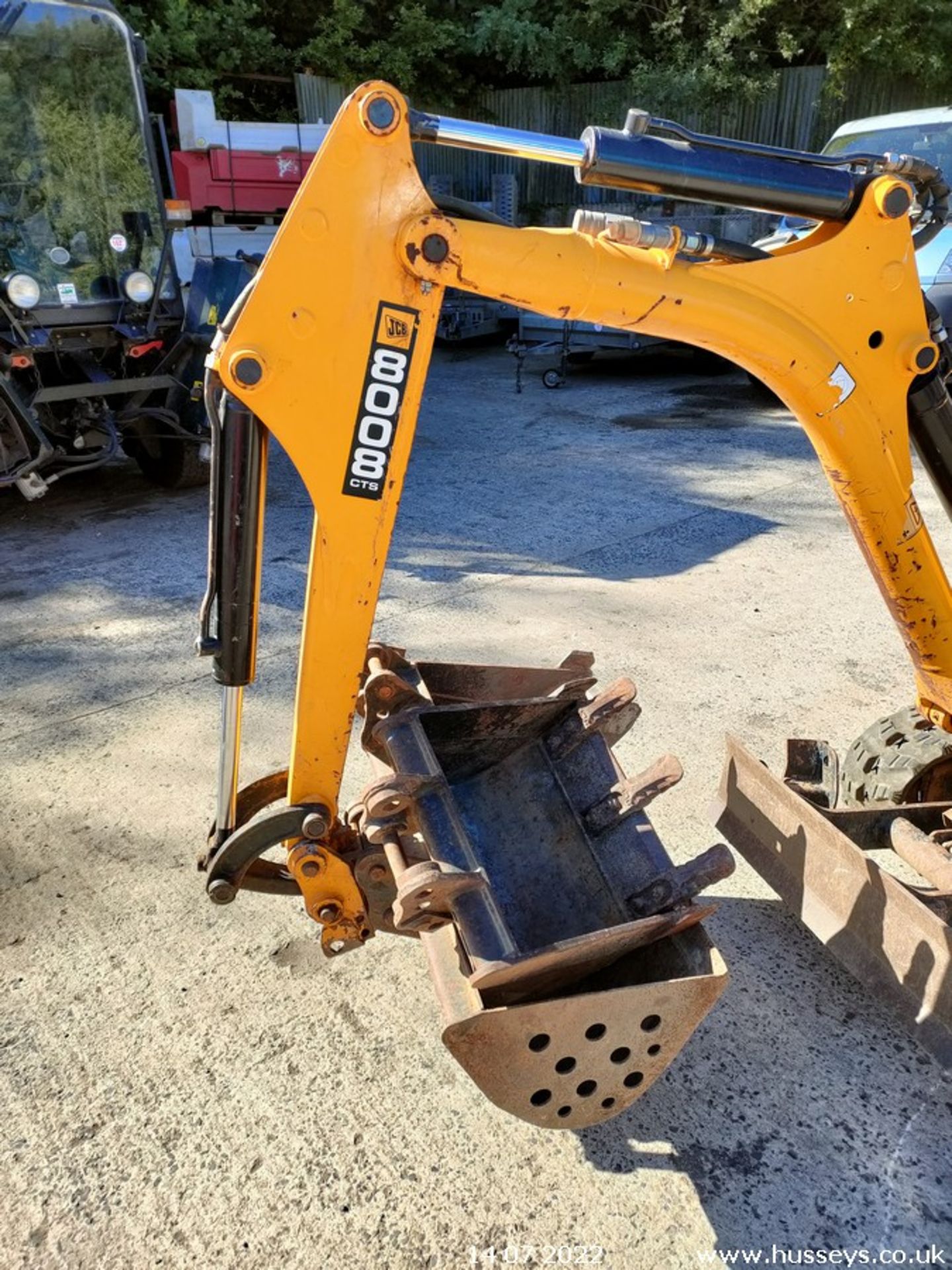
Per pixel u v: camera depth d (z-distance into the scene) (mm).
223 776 1920
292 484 6355
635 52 12727
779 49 11781
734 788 2439
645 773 2004
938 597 2035
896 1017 2021
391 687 1976
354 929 1953
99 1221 1725
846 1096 1975
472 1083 2000
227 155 9398
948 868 2021
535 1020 1506
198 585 4598
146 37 11867
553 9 13211
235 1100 1964
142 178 5613
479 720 2064
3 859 2680
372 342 1530
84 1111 1940
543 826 2104
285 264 1474
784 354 1664
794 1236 1705
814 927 2129
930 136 7586
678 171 1507
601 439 7410
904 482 1876
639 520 5488
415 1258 1664
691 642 3920
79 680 3686
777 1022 2152
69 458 5332
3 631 4125
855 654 3814
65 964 2314
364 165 1442
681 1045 1646
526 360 11094
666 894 1736
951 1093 1980
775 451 6926
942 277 6535
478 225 1497
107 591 4543
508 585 4551
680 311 1589
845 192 1596
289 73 13258
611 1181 1801
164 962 2318
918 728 2467
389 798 1677
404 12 12984
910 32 11227
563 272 1527
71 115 5285
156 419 5801
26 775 3068
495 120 14312
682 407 8523
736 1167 1828
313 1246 1685
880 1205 1759
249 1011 2180
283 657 3855
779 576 4613
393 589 4520
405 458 1621
